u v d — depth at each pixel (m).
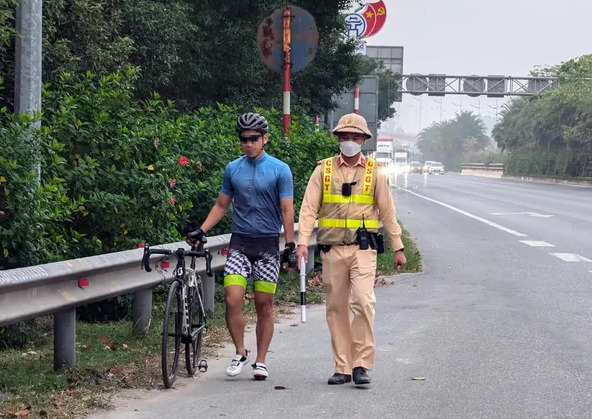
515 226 27.72
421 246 21.42
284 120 16.30
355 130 7.78
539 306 12.43
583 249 20.59
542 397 7.44
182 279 7.84
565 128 86.44
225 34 25.91
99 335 9.87
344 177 7.89
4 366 8.24
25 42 9.96
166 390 7.57
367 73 73.94
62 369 7.98
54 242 9.66
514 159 106.94
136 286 9.08
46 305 7.46
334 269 7.91
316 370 8.47
